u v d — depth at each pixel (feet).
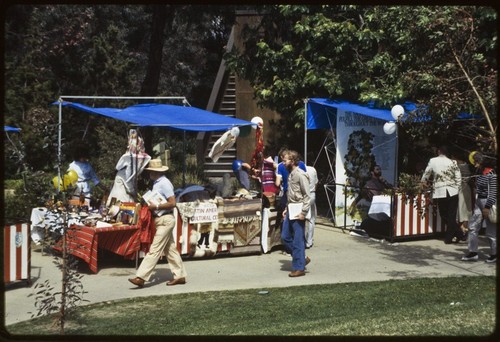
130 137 41.86
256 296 32.71
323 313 29.19
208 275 37.50
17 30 84.99
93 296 32.94
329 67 56.44
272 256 42.86
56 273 37.09
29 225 34.47
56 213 27.55
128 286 34.99
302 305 30.71
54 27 95.96
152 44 71.05
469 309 27.86
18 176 58.59
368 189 49.75
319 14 56.59
